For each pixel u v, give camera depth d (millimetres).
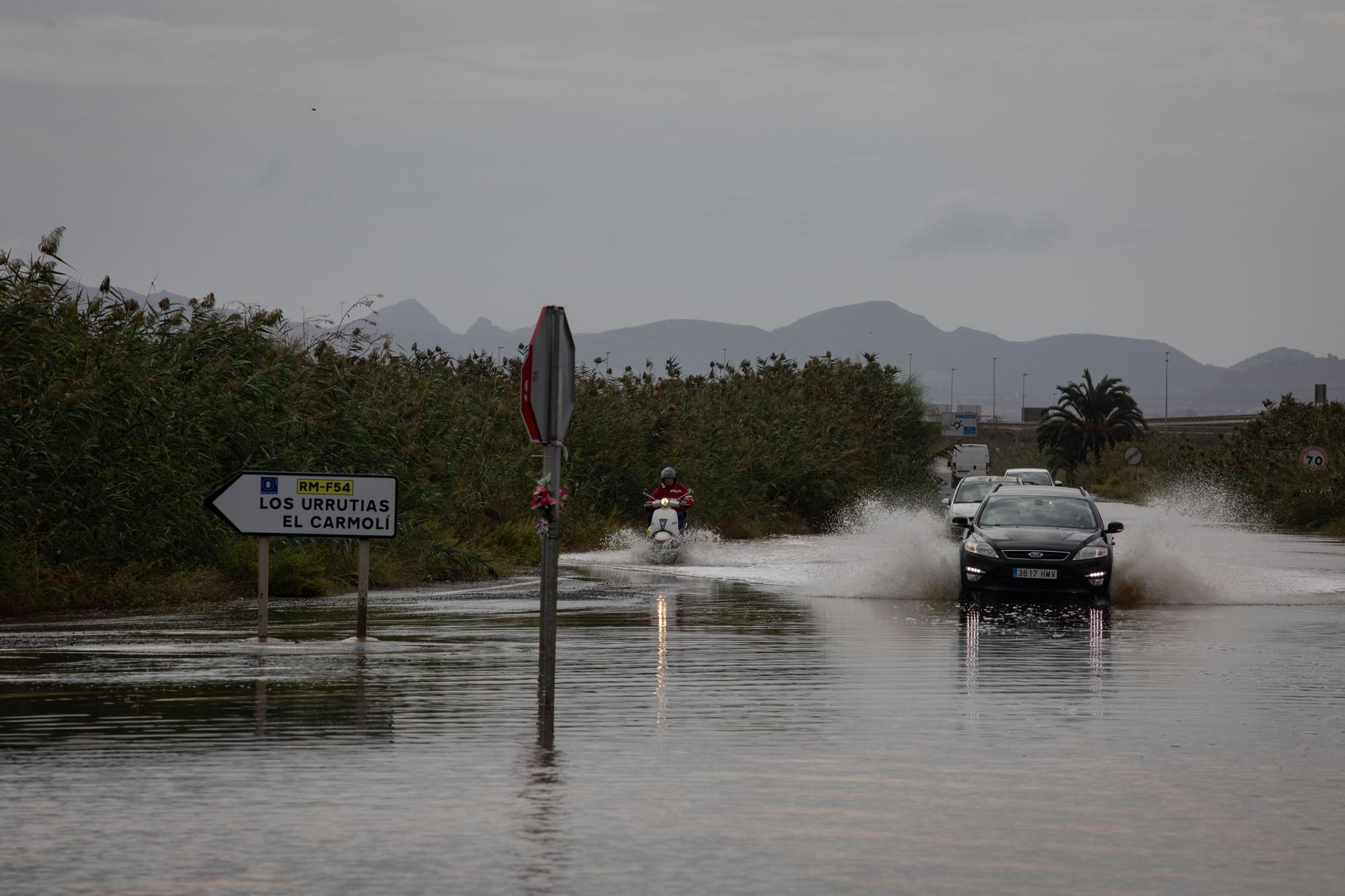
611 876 16391
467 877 16328
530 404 26062
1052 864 17016
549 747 23641
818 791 20609
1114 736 24953
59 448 47031
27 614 44062
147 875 16312
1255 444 152750
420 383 71750
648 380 107688
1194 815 19391
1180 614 48062
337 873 16422
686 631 40844
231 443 54219
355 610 46125
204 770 21734
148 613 44562
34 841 17734
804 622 43906
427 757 22766
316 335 63781
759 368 136750
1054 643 39031
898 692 29859
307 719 26000
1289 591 58219
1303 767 22469
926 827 18672
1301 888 16125
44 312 47438
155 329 54938
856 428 130500
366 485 37031
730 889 15945
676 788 20766
